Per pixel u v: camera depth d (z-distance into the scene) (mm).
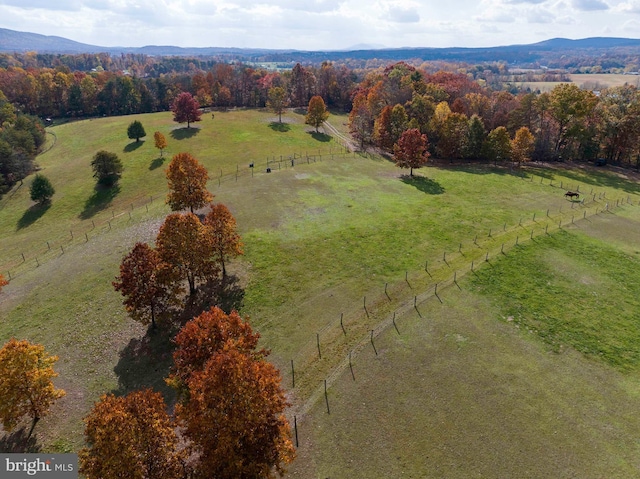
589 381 28328
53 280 42500
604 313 34875
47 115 138500
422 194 60375
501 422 25328
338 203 56625
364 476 22531
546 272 40281
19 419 27438
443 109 86562
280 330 34281
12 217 65938
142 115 121875
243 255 44000
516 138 74188
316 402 27188
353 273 41188
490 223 50844
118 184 73125
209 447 19203
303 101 139875
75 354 33125
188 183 50312
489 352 30781
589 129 79375
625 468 22594
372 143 92188
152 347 33531
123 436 17953
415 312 35188
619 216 52906
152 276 33188
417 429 25016
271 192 60625
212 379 19453
